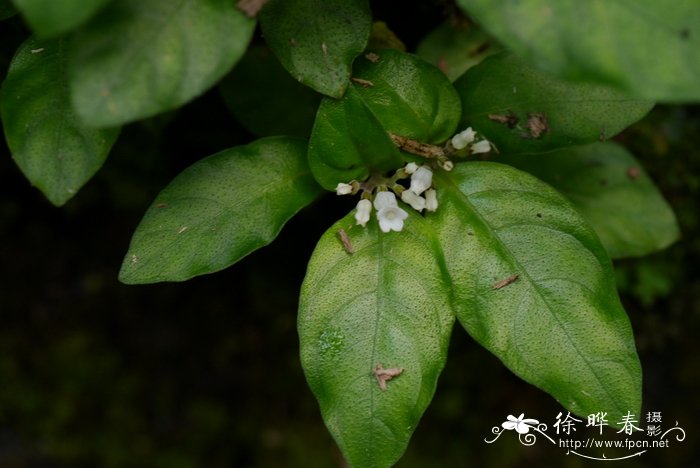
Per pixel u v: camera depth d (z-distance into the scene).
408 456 0.66
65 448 0.67
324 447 0.68
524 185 0.46
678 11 0.40
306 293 0.45
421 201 0.46
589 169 0.52
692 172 0.60
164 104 0.41
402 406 0.44
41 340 0.68
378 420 0.44
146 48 0.41
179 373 0.69
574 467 0.66
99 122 0.41
